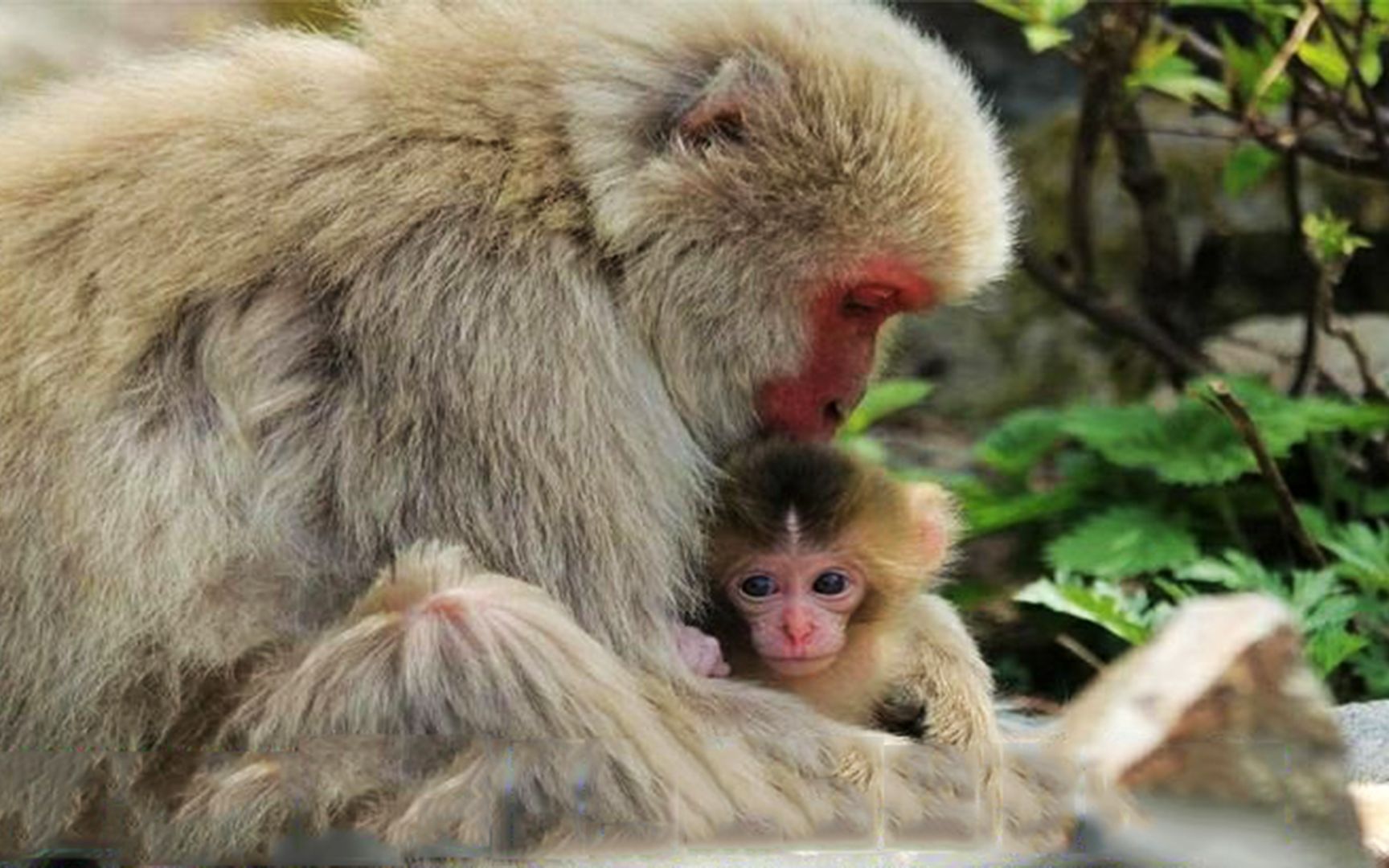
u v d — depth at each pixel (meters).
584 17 12.02
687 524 11.81
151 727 10.93
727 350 11.99
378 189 11.38
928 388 18.81
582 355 11.31
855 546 12.38
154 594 10.94
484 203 11.41
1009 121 23.25
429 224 11.32
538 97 11.73
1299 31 16.89
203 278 11.20
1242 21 21.91
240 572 11.06
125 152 11.52
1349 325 20.28
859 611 12.52
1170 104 22.00
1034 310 21.38
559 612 10.74
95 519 10.95
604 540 11.19
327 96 11.70
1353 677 15.79
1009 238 12.89
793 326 12.10
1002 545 17.86
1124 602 15.84
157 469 11.02
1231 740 11.05
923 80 12.30
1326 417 17.28
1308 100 17.73
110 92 12.08
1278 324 20.41
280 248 11.28
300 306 11.25
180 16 20.08
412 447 11.14
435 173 11.43
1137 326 19.81
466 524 11.11
